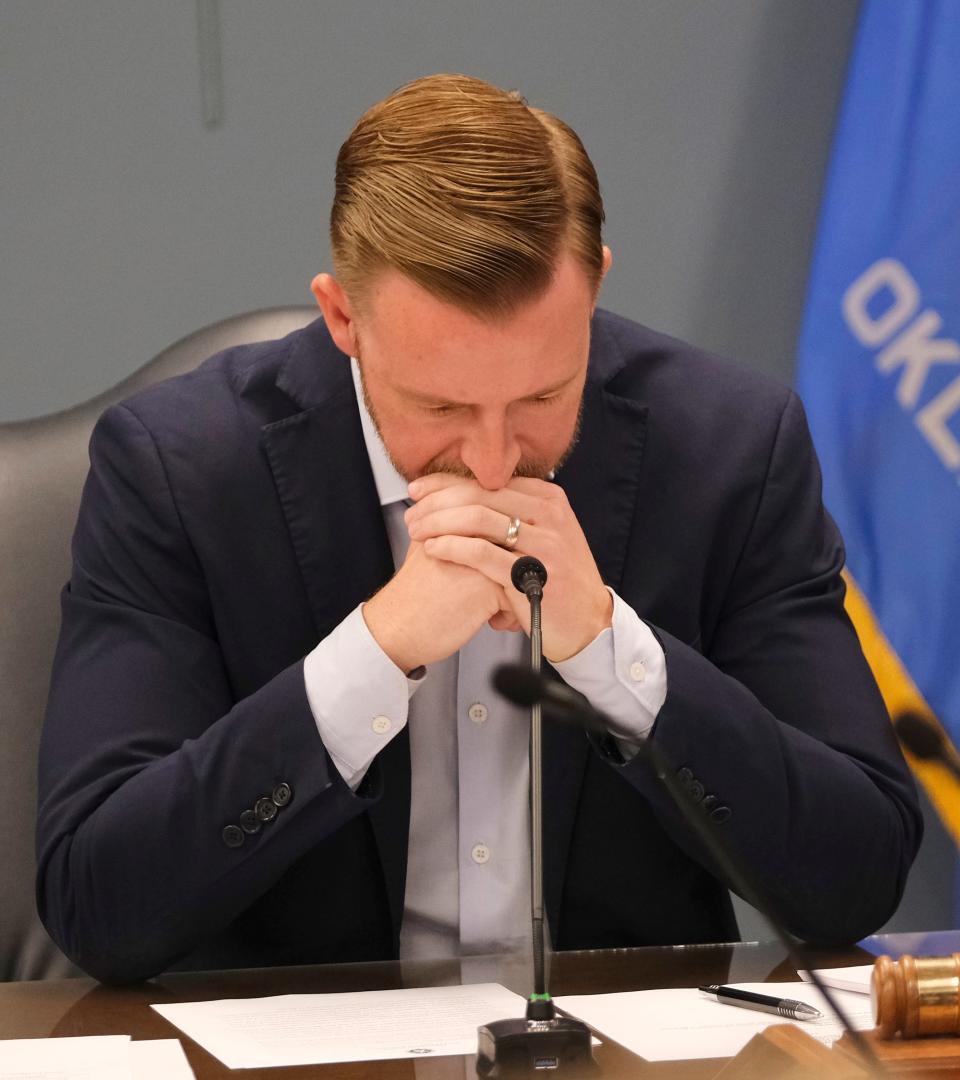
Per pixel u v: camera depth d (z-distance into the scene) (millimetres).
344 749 5547
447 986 5367
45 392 11211
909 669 10469
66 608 6547
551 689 4180
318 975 5645
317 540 6453
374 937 6379
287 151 11227
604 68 11383
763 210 11391
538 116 5434
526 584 4988
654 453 6684
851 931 6141
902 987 4223
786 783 5934
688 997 5078
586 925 6598
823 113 11312
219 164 11203
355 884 6348
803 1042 4102
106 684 6184
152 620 6332
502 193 4996
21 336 11188
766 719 5969
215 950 6461
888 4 10711
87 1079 4148
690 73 11375
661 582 6566
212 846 5516
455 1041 4562
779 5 11281
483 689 6492
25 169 11094
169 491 6473
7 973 6805
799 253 11383
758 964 5684
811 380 10812
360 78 11234
